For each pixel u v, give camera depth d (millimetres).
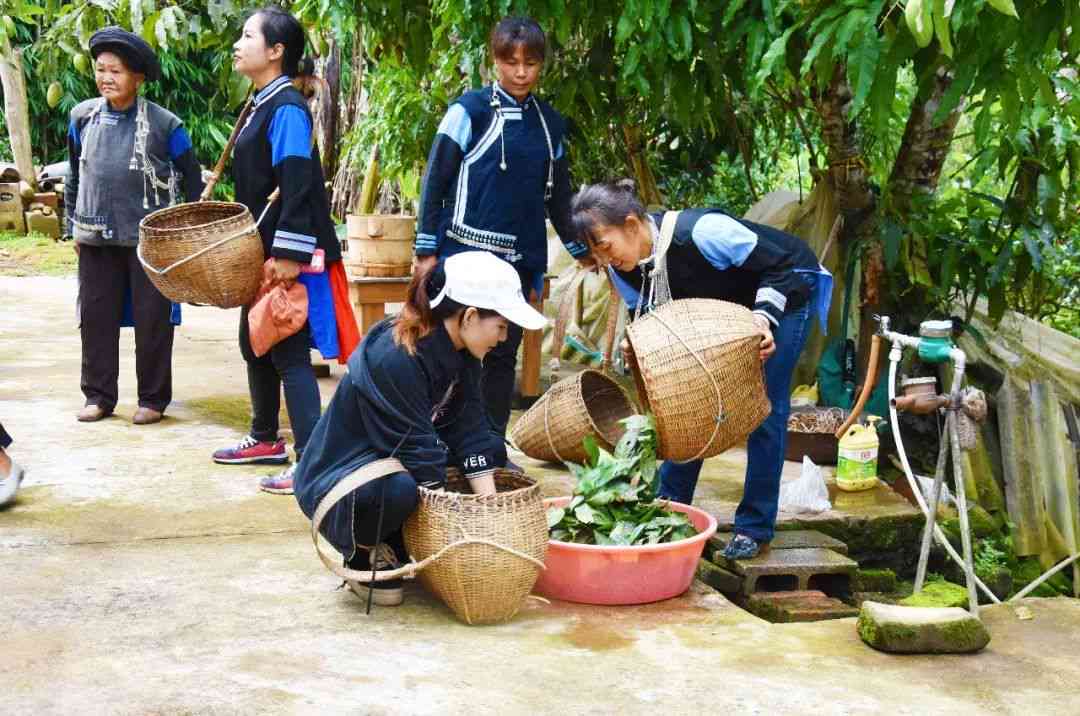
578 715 2717
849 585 4008
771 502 3949
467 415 3379
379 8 5457
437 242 4316
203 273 4289
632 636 3244
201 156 17312
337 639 3139
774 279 3672
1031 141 5562
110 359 5605
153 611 3309
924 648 3203
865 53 3689
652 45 4648
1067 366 5848
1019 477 5625
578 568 3449
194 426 5555
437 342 3170
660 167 8078
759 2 4742
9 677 2842
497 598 3217
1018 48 3582
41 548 3824
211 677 2869
